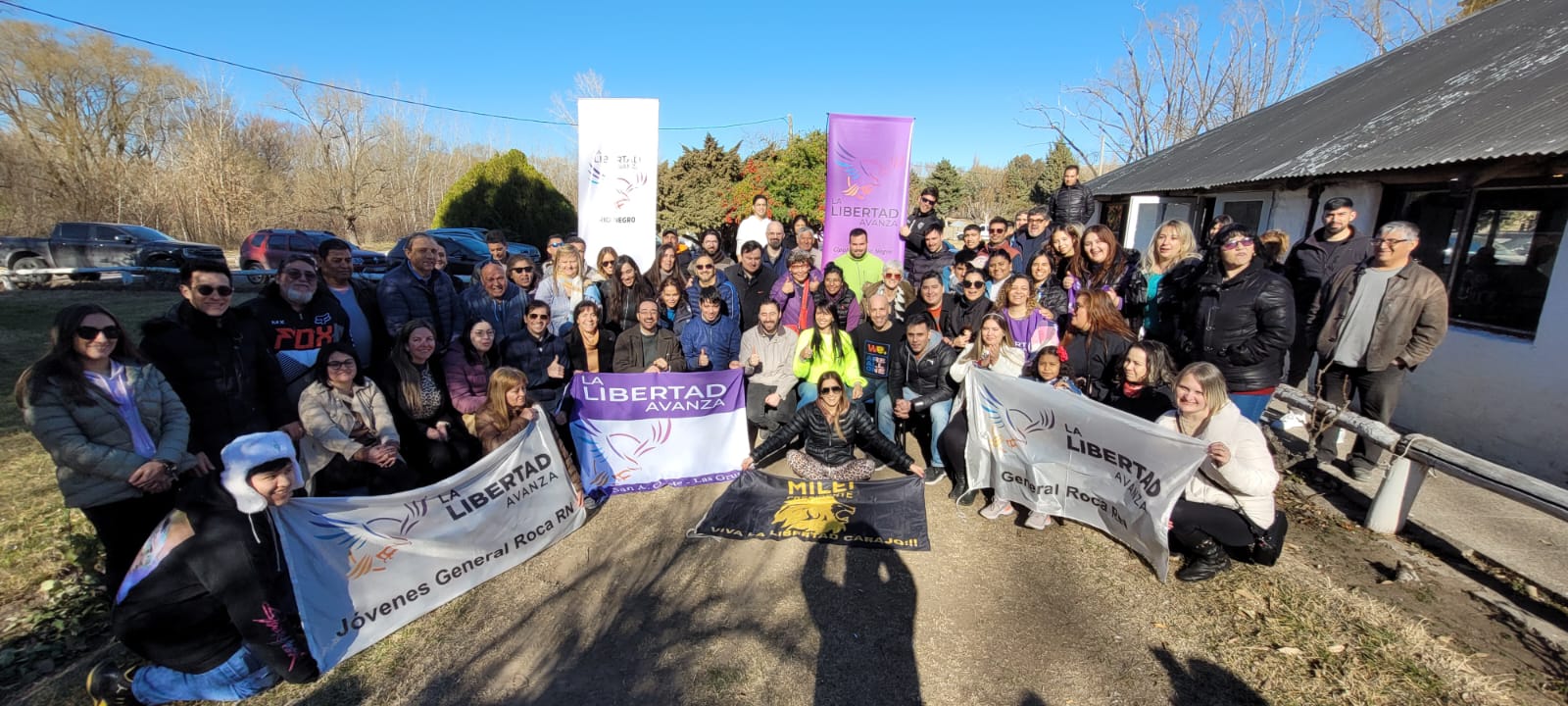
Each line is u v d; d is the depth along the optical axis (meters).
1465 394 5.36
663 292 5.72
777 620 3.25
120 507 2.99
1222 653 2.99
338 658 2.93
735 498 4.41
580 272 5.87
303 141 42.19
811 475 4.62
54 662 2.94
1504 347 5.04
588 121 6.22
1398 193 6.16
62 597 3.39
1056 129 26.08
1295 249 5.45
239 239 28.58
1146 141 24.62
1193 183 8.77
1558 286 4.66
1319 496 4.56
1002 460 4.34
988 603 3.39
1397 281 4.43
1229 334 4.12
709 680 2.84
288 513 2.78
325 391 3.63
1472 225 5.45
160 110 31.47
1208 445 3.34
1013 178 44.88
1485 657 2.95
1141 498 3.63
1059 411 4.01
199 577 2.51
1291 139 8.32
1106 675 2.88
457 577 3.43
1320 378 4.95
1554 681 2.79
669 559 3.80
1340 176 6.41
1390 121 6.80
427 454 4.10
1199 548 3.53
